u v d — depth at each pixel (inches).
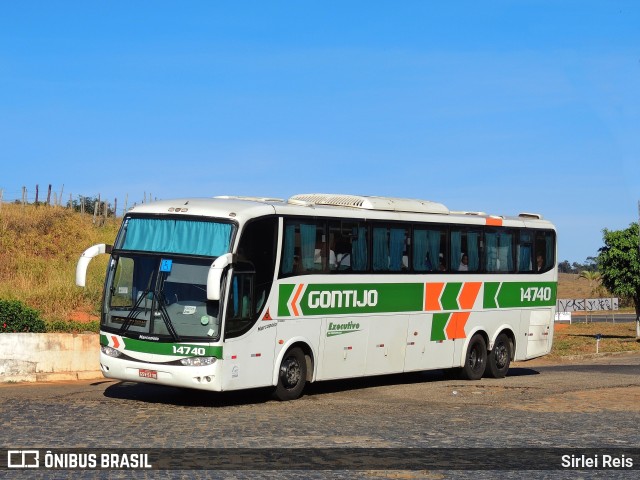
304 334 797.9
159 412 691.4
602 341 1911.9
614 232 1990.7
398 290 900.0
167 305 721.0
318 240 813.2
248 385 740.0
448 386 954.1
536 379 1060.5
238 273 729.6
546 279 1114.1
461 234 984.9
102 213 2454.5
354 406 768.3
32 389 819.4
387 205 896.3
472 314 1002.7
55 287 1304.1
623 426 682.2
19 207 2112.5
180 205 749.9
